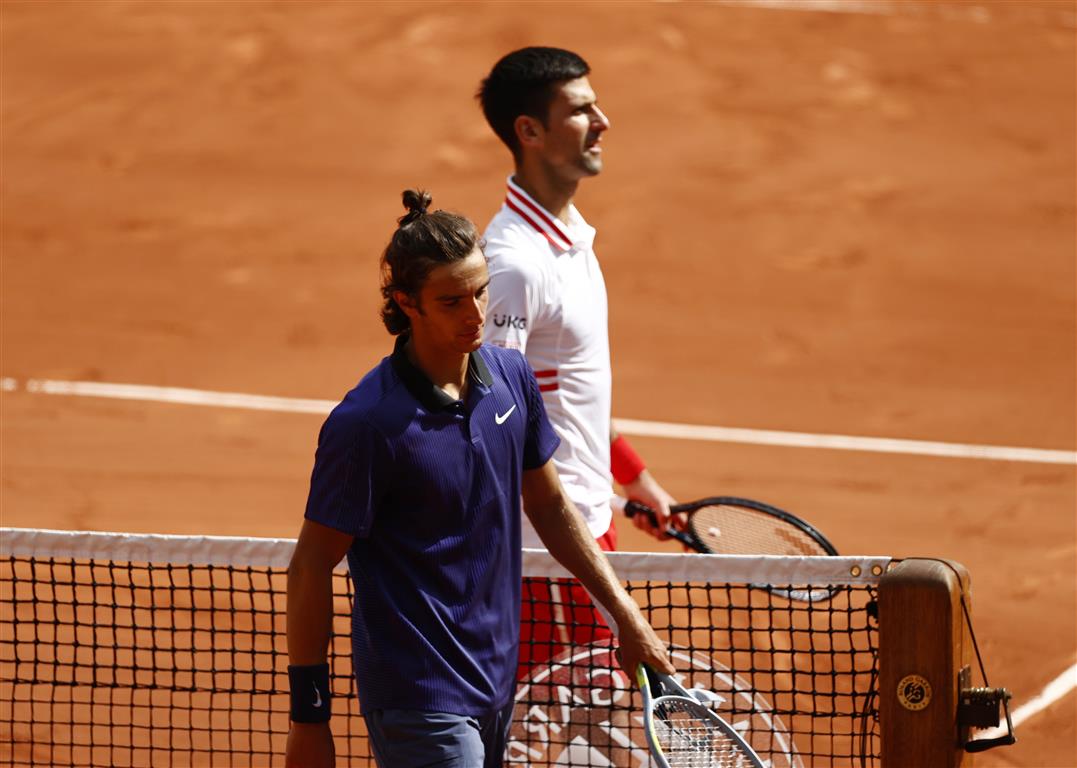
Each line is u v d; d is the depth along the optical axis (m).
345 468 12.29
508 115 17.45
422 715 12.67
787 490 36.16
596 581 13.73
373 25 71.62
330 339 47.00
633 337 46.97
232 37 70.38
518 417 13.17
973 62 69.31
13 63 68.25
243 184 59.47
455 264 12.17
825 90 66.94
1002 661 25.78
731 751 13.22
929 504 35.12
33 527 33.19
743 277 51.97
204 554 15.45
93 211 56.72
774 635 23.95
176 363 44.56
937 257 53.59
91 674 22.33
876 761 19.47
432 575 12.74
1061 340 47.34
